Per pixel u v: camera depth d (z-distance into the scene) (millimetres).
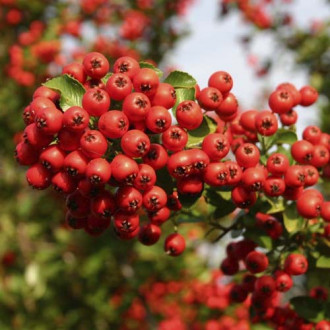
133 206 293
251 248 335
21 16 862
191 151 296
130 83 296
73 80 301
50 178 297
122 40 872
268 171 316
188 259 683
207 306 633
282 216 333
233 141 332
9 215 685
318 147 327
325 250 327
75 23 824
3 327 645
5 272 663
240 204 308
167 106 298
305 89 337
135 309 741
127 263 663
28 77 784
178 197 309
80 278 662
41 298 659
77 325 665
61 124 289
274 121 322
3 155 730
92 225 310
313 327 339
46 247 687
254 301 333
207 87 311
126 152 291
